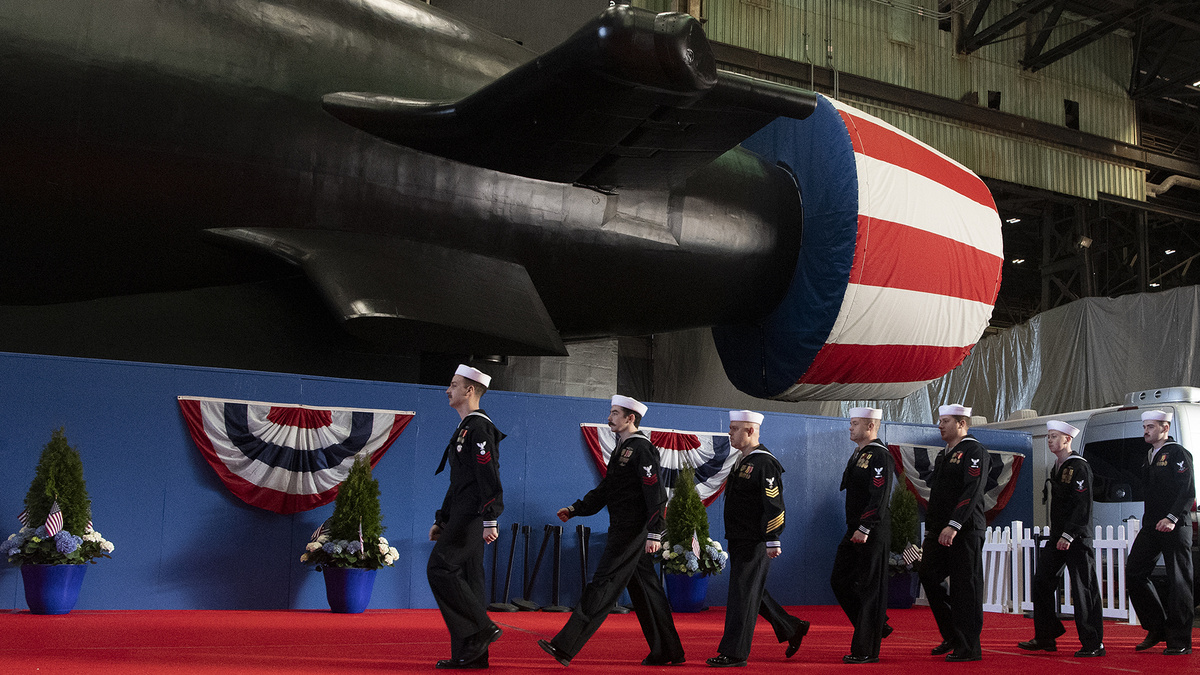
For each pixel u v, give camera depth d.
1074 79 25.75
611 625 8.06
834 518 12.06
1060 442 7.12
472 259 8.85
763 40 21.78
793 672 5.35
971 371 22.48
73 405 8.18
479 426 5.08
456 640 4.94
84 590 8.07
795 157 11.34
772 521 5.45
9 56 6.93
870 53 23.06
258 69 7.78
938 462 6.64
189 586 8.50
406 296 8.07
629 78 6.42
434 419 9.78
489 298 8.67
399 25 8.70
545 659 5.56
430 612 8.91
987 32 23.75
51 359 8.14
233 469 8.68
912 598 12.00
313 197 8.08
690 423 11.32
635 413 5.61
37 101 7.02
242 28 7.77
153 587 8.34
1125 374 18.92
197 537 8.58
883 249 10.80
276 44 7.90
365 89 8.22
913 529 12.02
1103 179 25.67
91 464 8.20
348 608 8.48
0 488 7.85
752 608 5.46
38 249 7.57
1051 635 7.05
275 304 9.23
